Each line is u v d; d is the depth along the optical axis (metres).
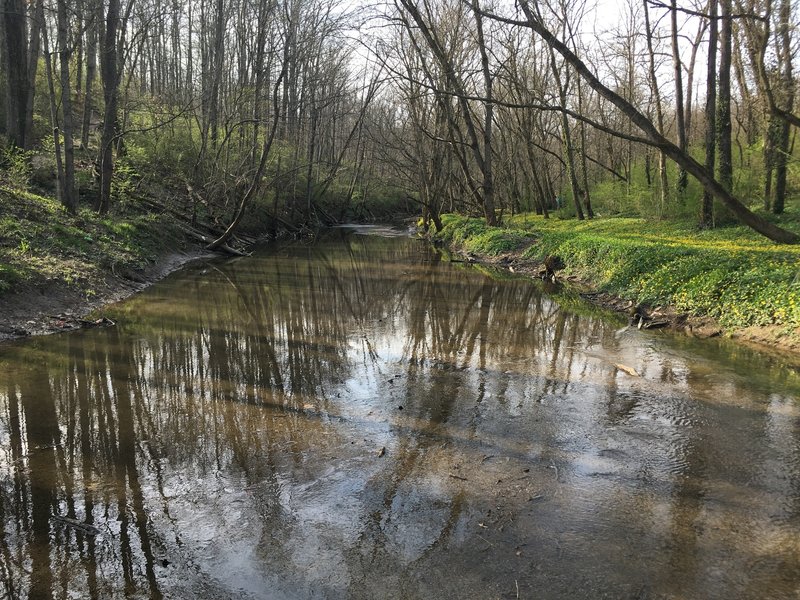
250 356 9.15
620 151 41.03
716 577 3.91
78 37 16.05
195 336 10.31
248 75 34.47
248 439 6.02
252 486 5.07
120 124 22.22
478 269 20.53
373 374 8.30
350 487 5.06
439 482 5.16
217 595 3.74
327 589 3.80
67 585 3.79
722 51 19.03
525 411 6.87
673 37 21.59
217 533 4.39
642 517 4.63
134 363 8.60
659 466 5.48
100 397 7.18
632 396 7.38
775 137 19.72
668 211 23.19
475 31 26.73
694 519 4.60
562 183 44.66
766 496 4.94
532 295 15.09
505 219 33.12
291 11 26.02
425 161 34.50
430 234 33.88
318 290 15.82
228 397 7.26
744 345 9.62
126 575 3.90
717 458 5.65
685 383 7.84
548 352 9.49
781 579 3.88
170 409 6.83
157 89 38.12
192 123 29.34
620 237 18.61
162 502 4.80
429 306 13.60
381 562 4.07
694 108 36.75
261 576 3.92
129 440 5.98
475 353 9.46
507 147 38.03
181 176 24.92
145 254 16.95
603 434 6.21
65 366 8.31
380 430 6.28
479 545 4.25
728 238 17.23
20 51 17.72
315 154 47.09
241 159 25.97
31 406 6.84
